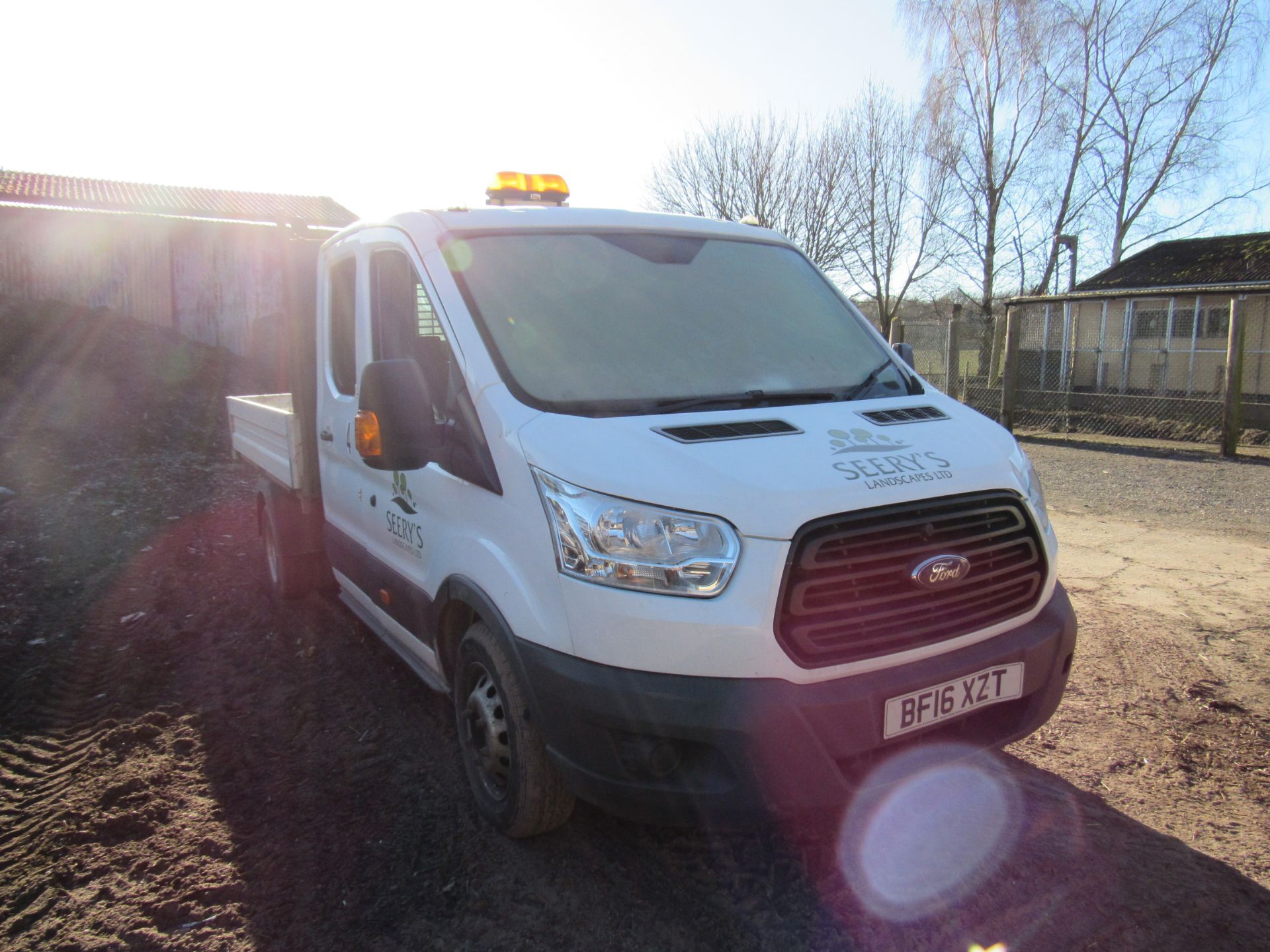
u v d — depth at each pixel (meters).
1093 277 21.62
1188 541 7.14
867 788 2.55
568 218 3.71
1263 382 14.66
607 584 2.49
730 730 2.37
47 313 17.22
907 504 2.61
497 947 2.65
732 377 3.24
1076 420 14.73
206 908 2.86
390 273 3.81
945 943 2.61
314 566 5.48
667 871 2.99
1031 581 2.88
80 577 6.66
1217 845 3.06
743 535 2.41
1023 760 3.66
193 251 19.67
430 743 3.92
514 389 2.94
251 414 6.27
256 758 3.84
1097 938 2.61
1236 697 4.20
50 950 2.68
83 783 3.68
